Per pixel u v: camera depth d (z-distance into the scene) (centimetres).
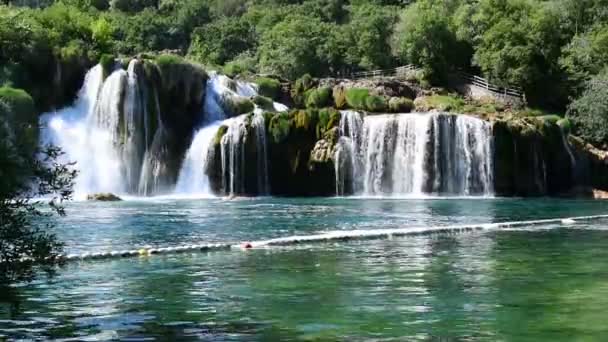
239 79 6538
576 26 8031
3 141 1094
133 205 3900
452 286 1327
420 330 994
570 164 5394
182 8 10631
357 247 1945
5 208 1096
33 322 1040
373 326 1017
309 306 1152
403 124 5203
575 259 1692
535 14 7394
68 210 3434
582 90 6706
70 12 6650
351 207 3731
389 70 7769
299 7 10638
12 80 5284
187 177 5319
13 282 1362
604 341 937
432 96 6750
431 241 2086
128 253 1772
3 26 5453
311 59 7762
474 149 5188
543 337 955
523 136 5209
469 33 7625
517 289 1298
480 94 7181
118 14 10375
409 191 5188
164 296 1238
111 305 1162
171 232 2377
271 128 5175
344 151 5162
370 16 8419
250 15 10294
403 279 1407
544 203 4178
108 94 5372
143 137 5375
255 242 1978
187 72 5609
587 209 3606
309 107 6378
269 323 1036
